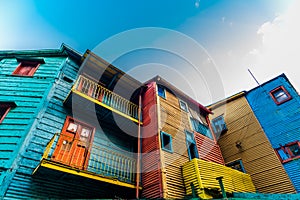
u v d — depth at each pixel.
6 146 5.83
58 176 6.02
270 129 11.76
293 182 9.41
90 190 6.73
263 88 13.54
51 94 7.73
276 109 12.15
